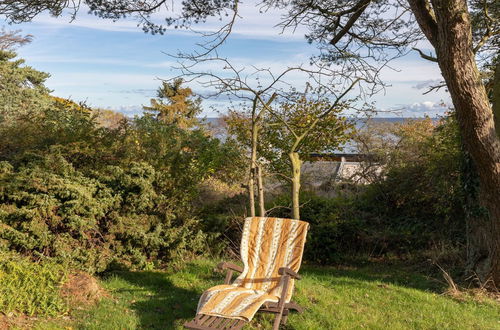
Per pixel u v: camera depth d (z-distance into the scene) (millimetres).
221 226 10633
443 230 11344
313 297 7129
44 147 9219
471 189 8609
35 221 7746
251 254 6699
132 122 11117
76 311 6289
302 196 11883
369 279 8961
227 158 11508
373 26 10203
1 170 8547
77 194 8117
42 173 8242
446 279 8430
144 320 6164
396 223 12109
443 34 7062
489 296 7914
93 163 9422
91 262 8086
